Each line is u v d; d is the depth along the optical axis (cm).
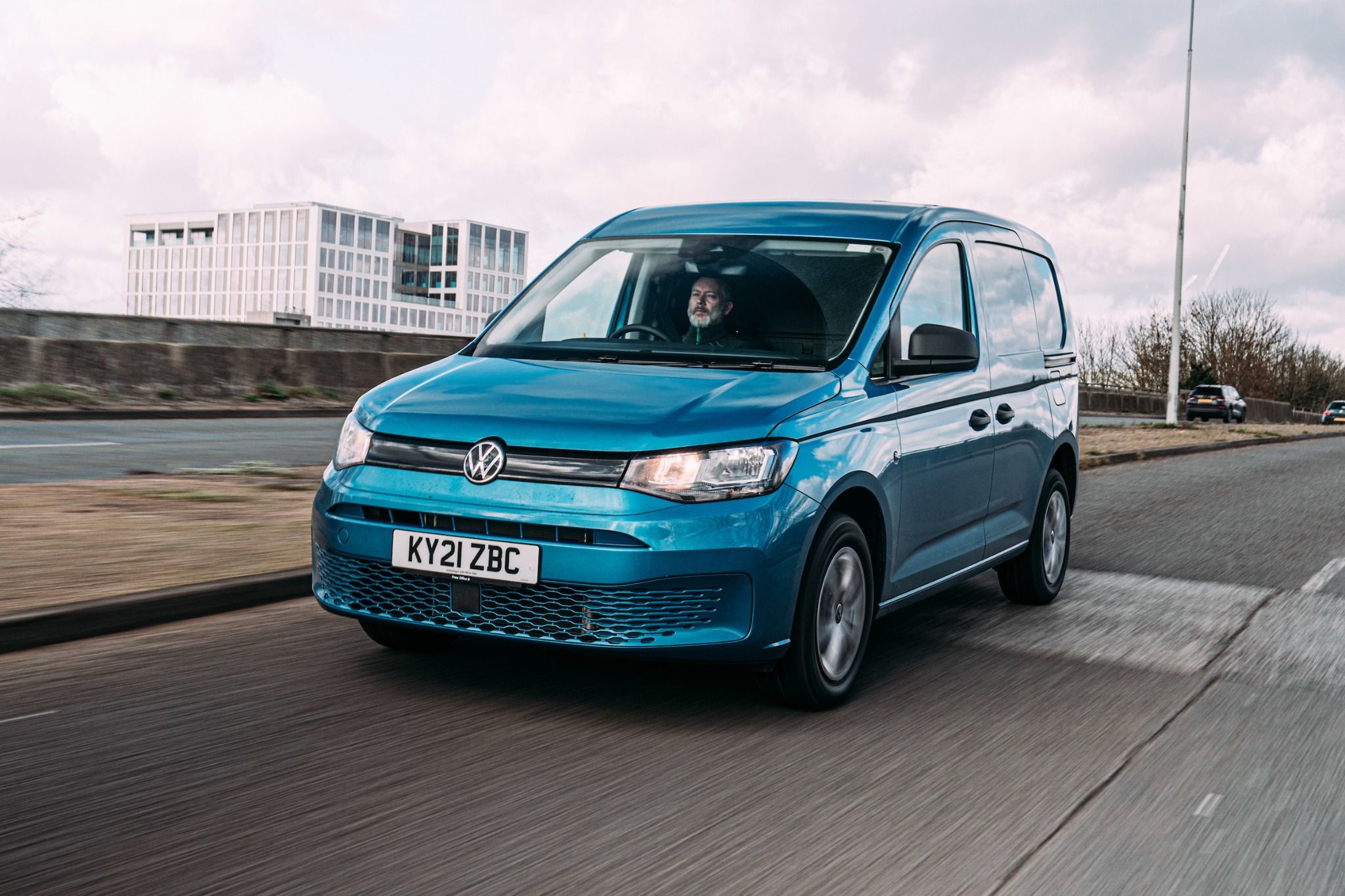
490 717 422
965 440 542
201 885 282
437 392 451
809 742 409
